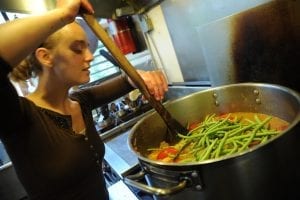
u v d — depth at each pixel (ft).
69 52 2.20
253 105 3.11
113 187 3.31
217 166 1.90
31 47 1.71
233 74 3.47
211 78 3.78
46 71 2.31
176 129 3.15
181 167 2.00
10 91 1.78
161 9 4.64
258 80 3.23
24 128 2.11
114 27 5.33
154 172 2.26
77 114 2.73
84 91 2.99
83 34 2.29
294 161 2.10
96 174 2.69
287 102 2.62
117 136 4.79
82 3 2.20
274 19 2.76
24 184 2.40
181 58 4.76
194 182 2.02
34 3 4.08
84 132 2.66
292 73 2.87
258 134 2.63
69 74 2.30
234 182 1.94
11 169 4.27
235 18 3.12
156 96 3.09
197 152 2.74
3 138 2.09
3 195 4.28
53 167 2.28
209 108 3.43
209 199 2.06
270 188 2.02
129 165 3.64
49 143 2.25
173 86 5.05
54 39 2.13
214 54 3.58
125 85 3.31
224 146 2.68
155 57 5.38
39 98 2.42
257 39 3.01
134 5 4.94
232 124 2.99
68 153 2.36
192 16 4.13
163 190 2.04
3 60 1.59
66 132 2.40
